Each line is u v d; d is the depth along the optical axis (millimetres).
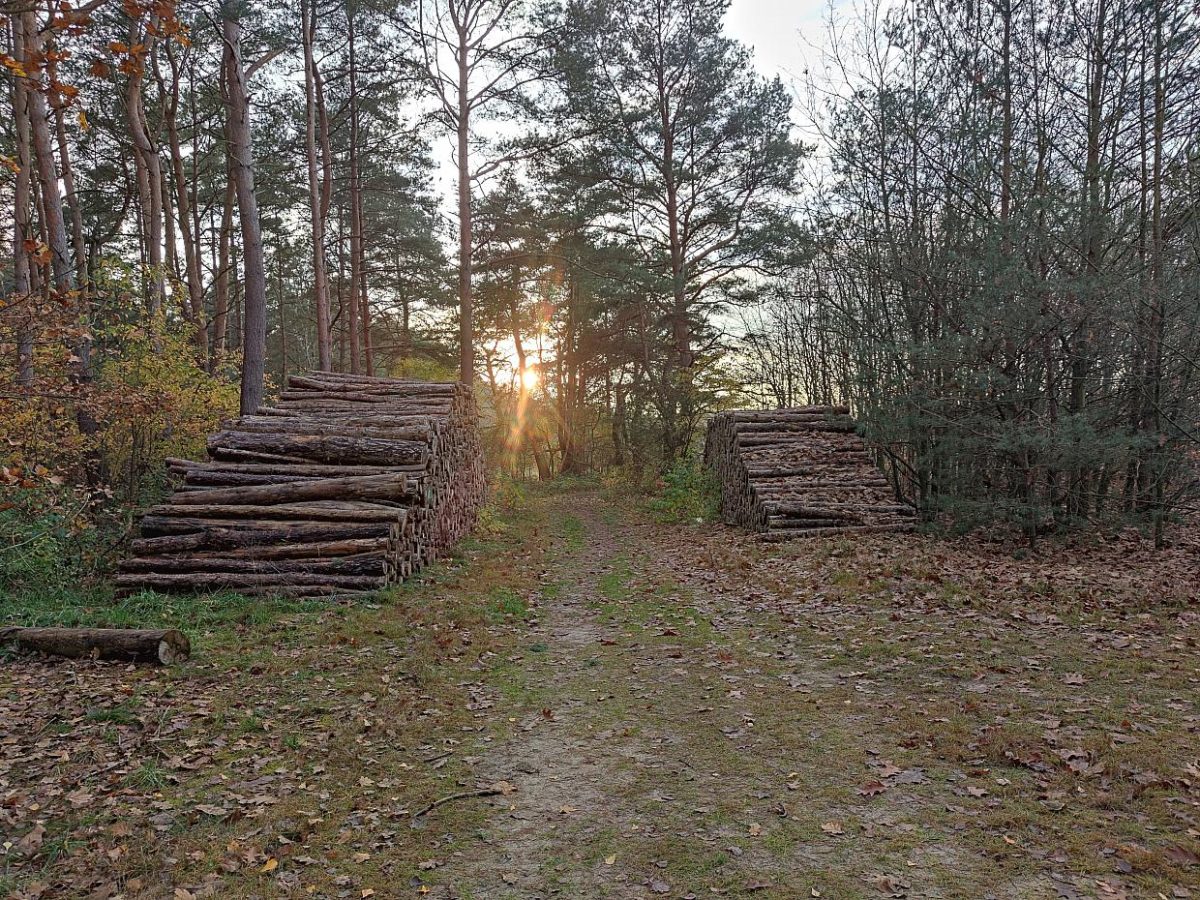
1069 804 3742
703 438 25312
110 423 11461
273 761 4559
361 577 8641
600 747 4863
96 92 19188
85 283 11266
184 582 8367
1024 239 9922
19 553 8469
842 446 15148
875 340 12422
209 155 23234
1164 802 3674
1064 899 3031
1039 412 10938
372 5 18266
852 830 3672
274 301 32812
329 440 10289
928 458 11922
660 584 10164
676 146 24609
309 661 6359
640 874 3400
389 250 29438
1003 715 4859
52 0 5512
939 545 11094
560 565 12148
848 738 4742
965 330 11188
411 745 4891
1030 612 7070
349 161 22125
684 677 6203
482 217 27344
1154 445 9195
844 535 12484
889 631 6879
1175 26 9625
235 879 3383
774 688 5766
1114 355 9797
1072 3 10680
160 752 4543
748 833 3701
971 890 3137
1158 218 9742
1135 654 5789
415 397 13375
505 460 39156
